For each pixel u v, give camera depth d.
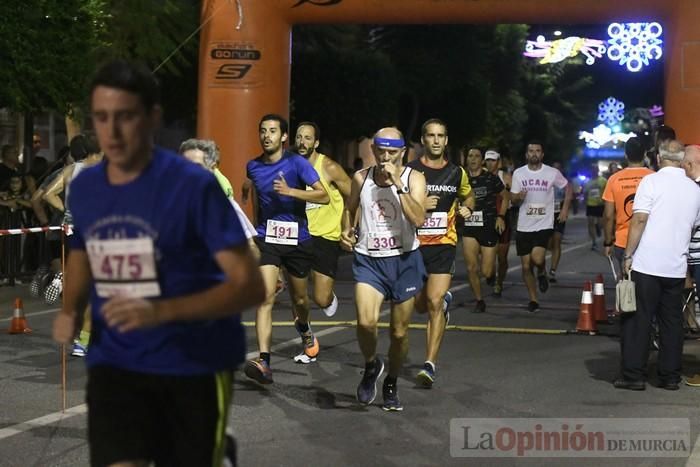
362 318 7.95
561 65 55.06
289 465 6.74
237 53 17.30
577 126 60.19
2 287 16.27
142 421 4.04
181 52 20.56
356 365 10.23
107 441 4.01
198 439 4.03
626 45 21.66
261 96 17.38
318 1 17.22
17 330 12.09
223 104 17.38
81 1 16.58
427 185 9.27
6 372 9.73
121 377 4.00
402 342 8.10
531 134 54.62
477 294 14.59
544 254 14.89
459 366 10.26
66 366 10.03
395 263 7.95
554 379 9.66
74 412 8.12
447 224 9.16
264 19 17.31
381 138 7.71
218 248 3.85
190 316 3.80
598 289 13.47
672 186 9.08
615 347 11.50
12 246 16.36
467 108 39.16
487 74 44.06
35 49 16.00
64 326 4.17
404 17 17.28
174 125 29.67
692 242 9.73
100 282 3.98
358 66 30.31
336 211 10.38
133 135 3.80
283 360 10.43
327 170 10.31
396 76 33.28
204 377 4.00
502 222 15.25
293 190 9.05
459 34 36.12
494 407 8.47
